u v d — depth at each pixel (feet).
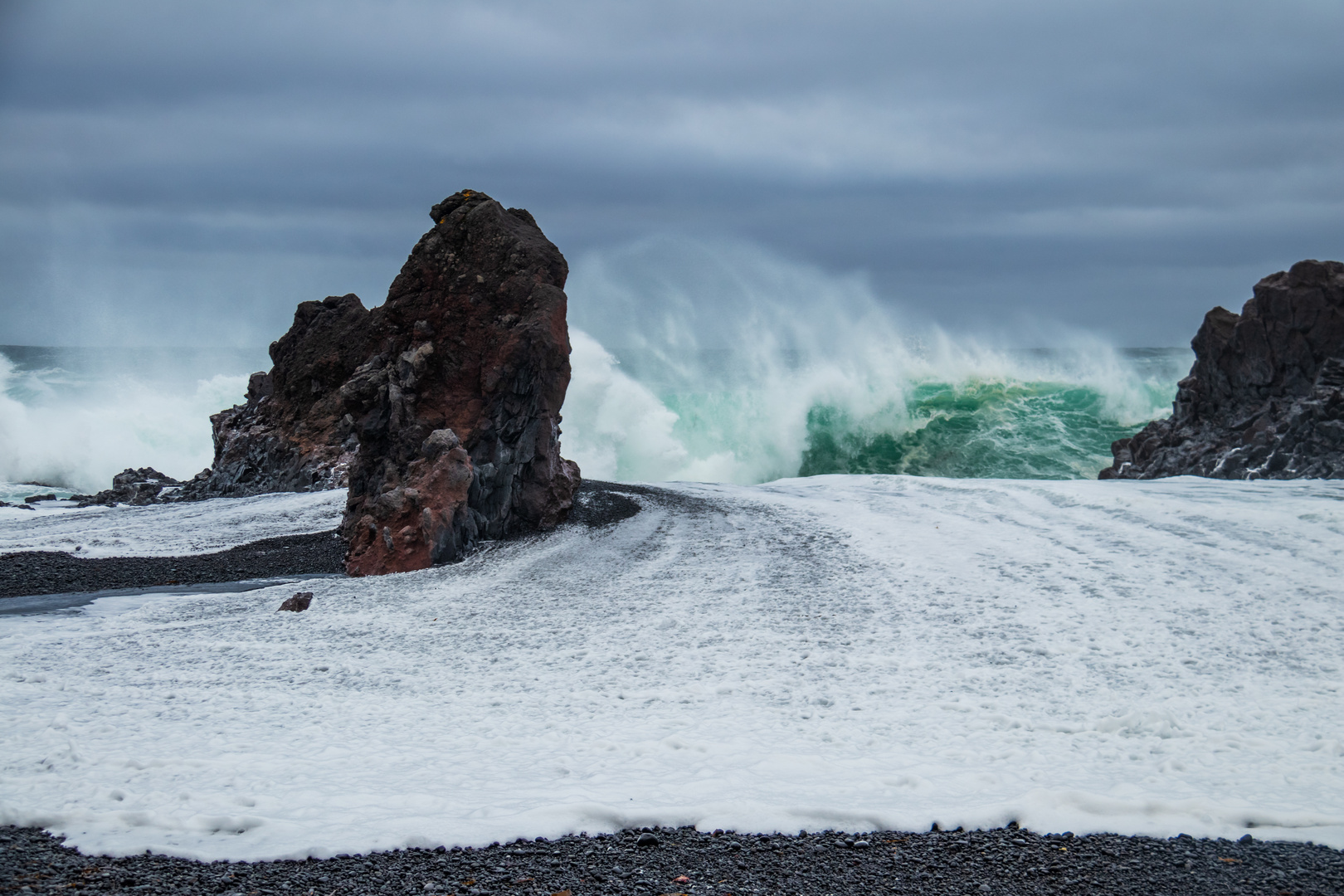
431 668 37.11
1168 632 39.24
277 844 19.21
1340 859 19.19
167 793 21.95
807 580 53.31
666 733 28.50
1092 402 161.48
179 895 16.74
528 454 74.43
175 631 43.37
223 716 29.73
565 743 27.40
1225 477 94.38
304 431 115.55
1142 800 22.02
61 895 16.52
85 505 114.11
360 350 117.80
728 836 20.39
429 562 61.93
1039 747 26.84
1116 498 70.28
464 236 77.56
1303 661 34.96
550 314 74.54
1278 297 98.78
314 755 25.79
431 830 19.95
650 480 149.89
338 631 43.70
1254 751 26.30
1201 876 18.44
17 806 20.35
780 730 28.84
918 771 24.73
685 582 54.39
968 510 73.15
